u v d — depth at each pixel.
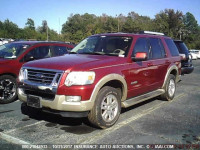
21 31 70.75
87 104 4.21
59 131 4.49
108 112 4.66
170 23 66.06
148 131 4.56
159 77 6.39
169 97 6.93
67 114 4.21
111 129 4.64
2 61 6.27
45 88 4.25
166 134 4.43
